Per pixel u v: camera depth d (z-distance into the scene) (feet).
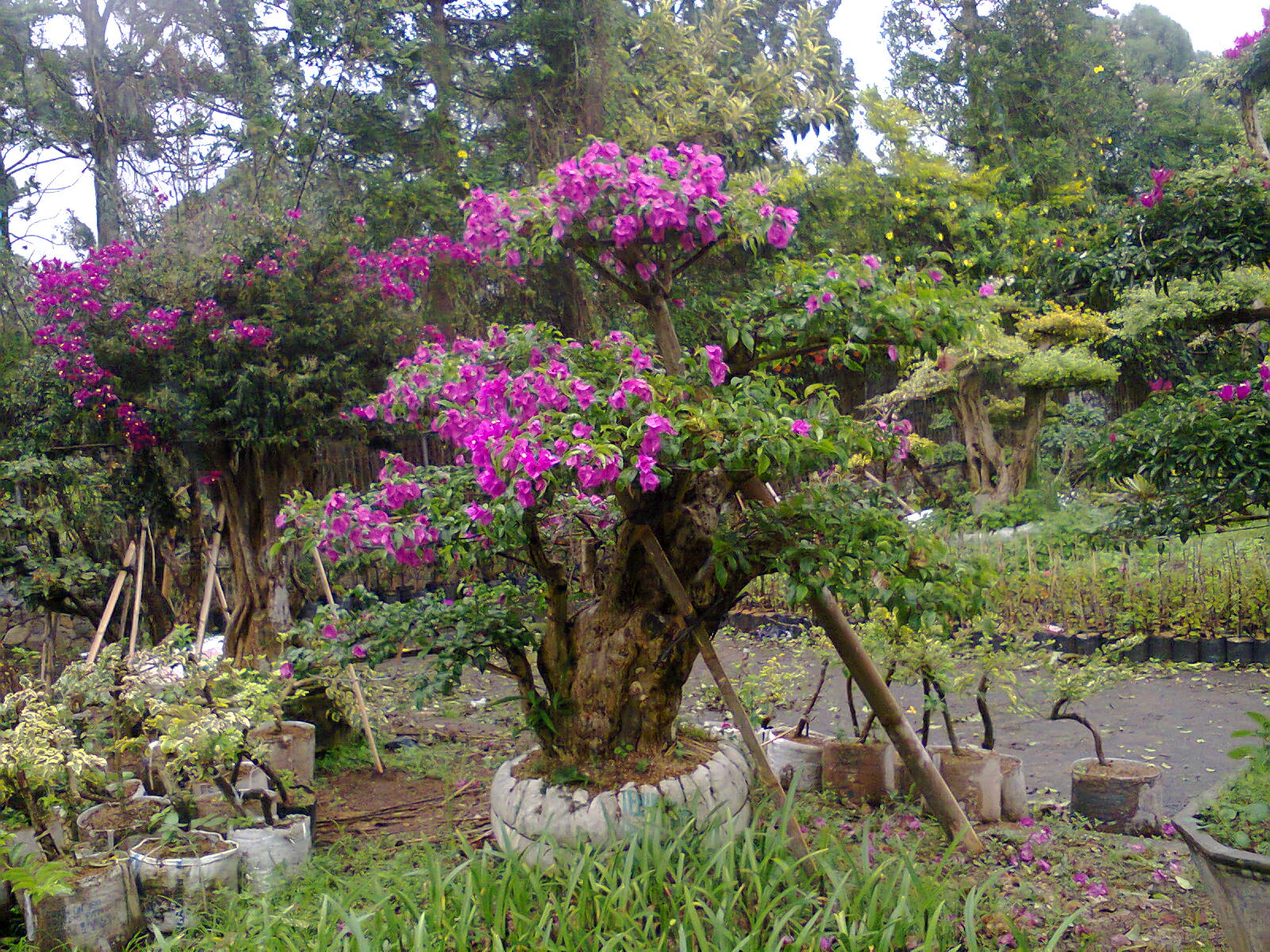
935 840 12.92
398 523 11.55
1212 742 18.49
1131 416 17.47
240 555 21.54
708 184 11.41
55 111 31.83
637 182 10.96
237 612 21.58
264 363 20.56
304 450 21.88
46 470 19.36
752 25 39.99
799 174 33.40
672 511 12.19
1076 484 40.50
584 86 29.30
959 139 53.36
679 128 28.43
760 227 11.41
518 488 9.68
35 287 27.14
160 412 20.43
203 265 20.89
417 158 28.78
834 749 14.96
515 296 28.35
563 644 12.20
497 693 23.56
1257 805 9.09
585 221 11.59
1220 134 52.47
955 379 36.60
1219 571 26.32
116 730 13.85
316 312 21.07
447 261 24.26
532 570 13.79
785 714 20.85
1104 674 14.79
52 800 12.19
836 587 10.95
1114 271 16.15
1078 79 50.55
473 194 11.63
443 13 29.50
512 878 9.91
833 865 11.02
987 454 38.19
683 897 9.75
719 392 11.02
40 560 18.54
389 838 14.17
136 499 21.53
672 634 11.93
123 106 30.89
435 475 12.42
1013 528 34.27
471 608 12.79
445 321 26.68
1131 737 18.94
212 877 11.69
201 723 12.38
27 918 10.88
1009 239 42.32
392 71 27.94
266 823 12.91
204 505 26.30
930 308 10.82
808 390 10.53
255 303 20.90
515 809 11.53
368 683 19.45
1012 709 14.97
